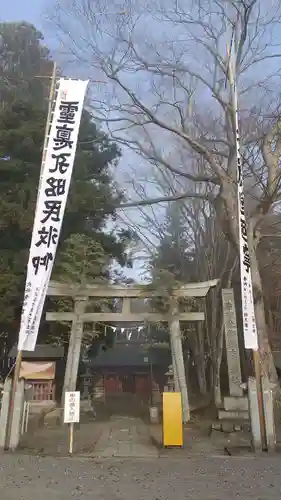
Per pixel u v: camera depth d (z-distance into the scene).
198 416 19.14
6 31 28.58
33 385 20.22
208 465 9.18
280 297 31.03
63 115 13.58
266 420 11.16
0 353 24.55
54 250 12.07
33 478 7.97
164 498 6.67
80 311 18.11
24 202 20.58
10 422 11.15
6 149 21.88
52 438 13.63
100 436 14.02
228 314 18.94
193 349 29.86
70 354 17.69
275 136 19.31
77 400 11.12
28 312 11.50
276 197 18.70
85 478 7.98
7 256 20.52
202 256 27.61
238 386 17.66
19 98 22.67
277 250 29.45
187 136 19.48
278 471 8.55
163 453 10.98
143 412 24.69
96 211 23.30
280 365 26.70
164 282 18.25
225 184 19.12
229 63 17.66
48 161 12.95
